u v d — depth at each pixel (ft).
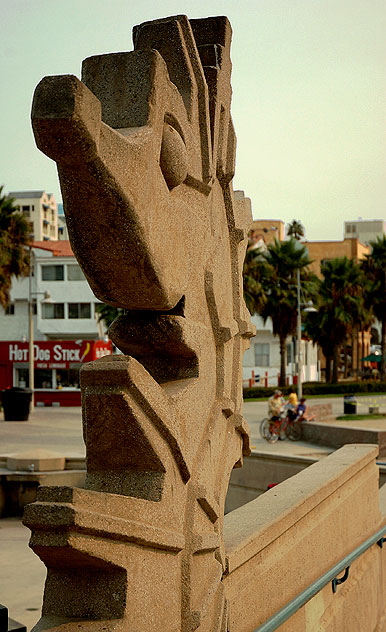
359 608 19.49
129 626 8.69
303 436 66.39
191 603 10.21
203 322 11.71
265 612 13.85
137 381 9.02
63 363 140.46
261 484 40.32
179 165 10.05
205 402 11.37
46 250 165.58
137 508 9.04
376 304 179.63
